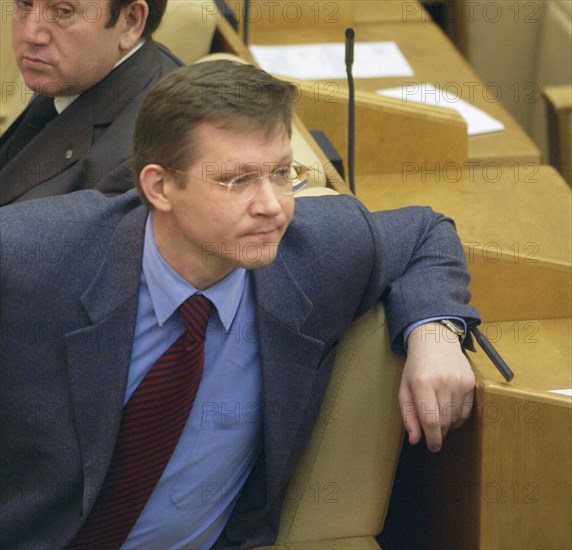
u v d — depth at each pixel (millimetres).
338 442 6004
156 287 5102
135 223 5156
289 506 6113
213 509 5785
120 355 5125
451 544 6191
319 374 5727
